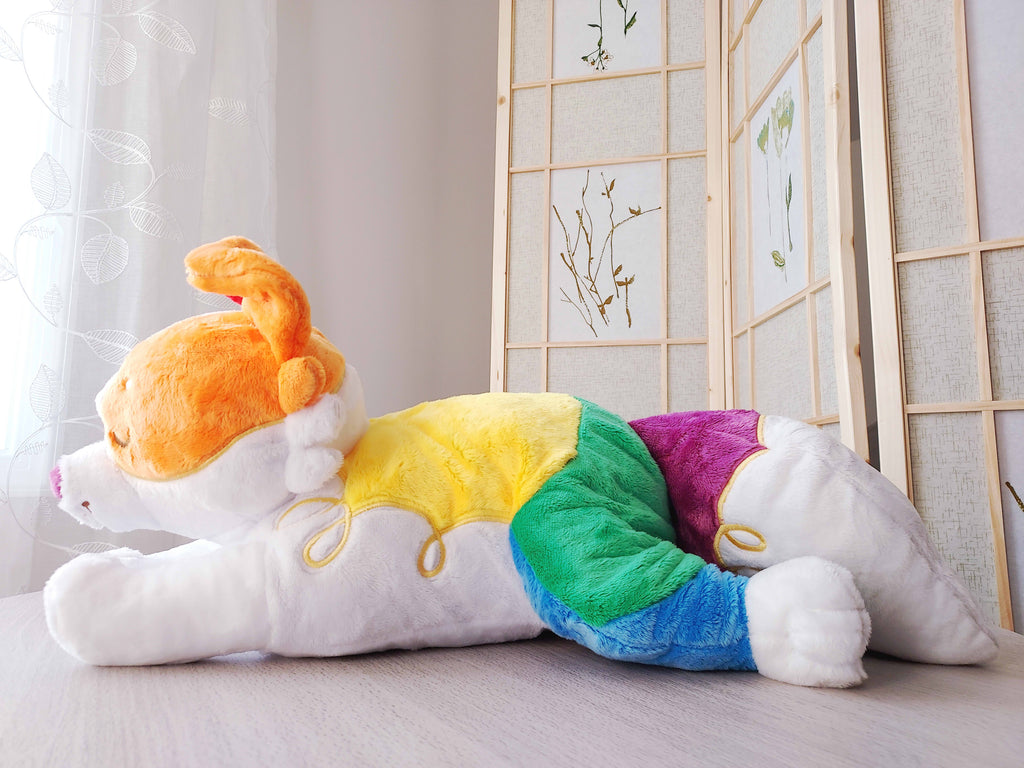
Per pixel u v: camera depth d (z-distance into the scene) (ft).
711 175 7.53
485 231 9.52
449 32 9.47
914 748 1.69
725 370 7.27
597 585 2.24
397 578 2.40
